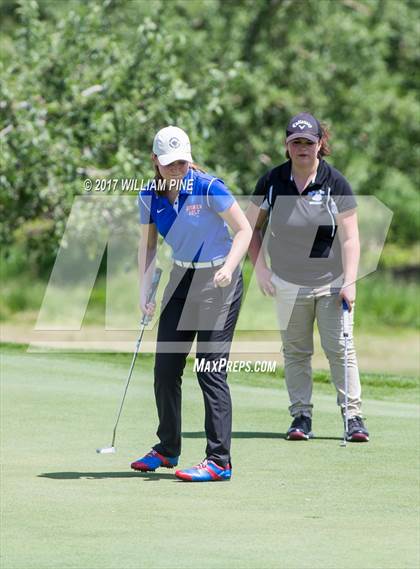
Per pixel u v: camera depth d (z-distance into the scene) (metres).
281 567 13.46
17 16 78.88
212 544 14.42
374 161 73.50
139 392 26.94
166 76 49.94
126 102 48.97
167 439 19.06
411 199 79.06
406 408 26.78
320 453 20.84
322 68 68.25
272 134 65.81
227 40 67.94
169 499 16.95
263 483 18.20
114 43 50.53
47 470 18.88
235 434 22.80
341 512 16.30
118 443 21.27
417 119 71.12
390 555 14.07
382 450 21.19
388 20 74.19
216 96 51.94
